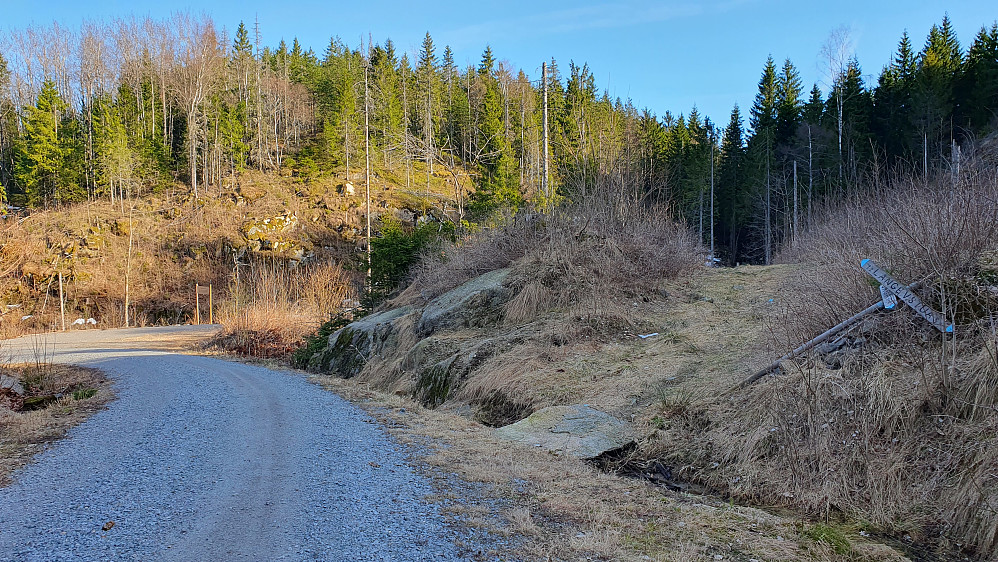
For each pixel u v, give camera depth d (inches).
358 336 664.4
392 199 1907.0
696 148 1649.9
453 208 1809.8
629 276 550.3
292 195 1974.7
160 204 2009.1
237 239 1721.2
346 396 430.6
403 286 804.0
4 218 1560.0
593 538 181.2
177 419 344.8
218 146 2207.2
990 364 225.1
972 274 284.0
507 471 248.8
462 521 191.9
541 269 555.8
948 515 197.0
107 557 160.1
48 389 484.4
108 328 1445.6
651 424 306.3
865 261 289.6
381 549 169.2
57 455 267.1
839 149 1291.8
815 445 240.5
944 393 230.8
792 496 228.1
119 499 208.7
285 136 2618.1
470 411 398.6
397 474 240.5
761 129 1780.3
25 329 1412.4
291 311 956.0
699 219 1569.9
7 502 204.7
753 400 287.6
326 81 2714.1
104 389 461.7
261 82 2615.7
